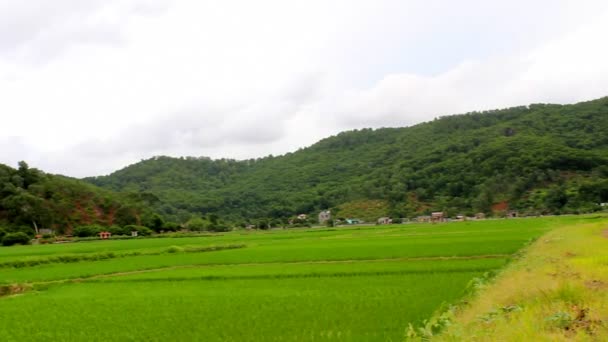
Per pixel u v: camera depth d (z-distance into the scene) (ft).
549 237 126.41
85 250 226.79
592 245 94.73
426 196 551.18
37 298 99.04
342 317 63.98
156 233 435.94
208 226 481.87
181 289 103.19
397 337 52.03
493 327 32.55
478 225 304.50
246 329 60.85
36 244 318.24
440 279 95.40
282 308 73.20
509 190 476.95
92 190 464.24
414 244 173.37
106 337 61.57
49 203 400.26
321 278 108.06
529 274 56.80
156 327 65.36
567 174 467.93
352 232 314.96
